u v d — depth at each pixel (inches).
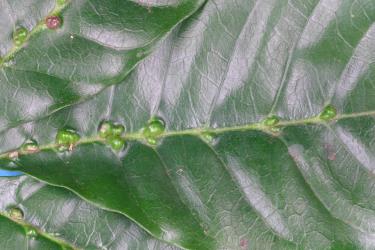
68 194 8.3
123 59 7.7
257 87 8.1
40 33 7.7
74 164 8.1
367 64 8.0
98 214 8.3
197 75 8.1
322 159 8.1
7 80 7.8
